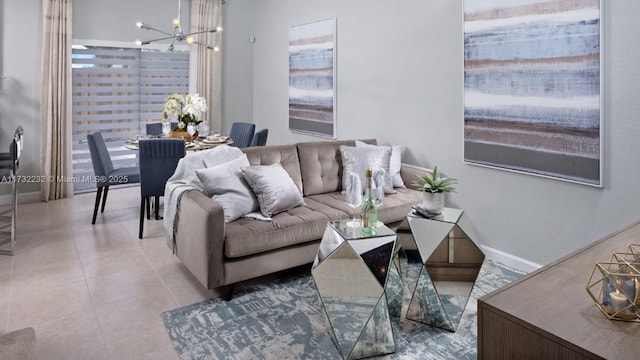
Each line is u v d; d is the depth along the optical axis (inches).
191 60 255.1
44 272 128.0
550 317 51.4
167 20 245.0
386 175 149.4
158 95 249.9
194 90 257.4
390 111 170.9
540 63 118.6
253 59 272.5
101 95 231.8
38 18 205.5
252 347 90.2
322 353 88.4
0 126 201.8
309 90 216.1
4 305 107.3
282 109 243.8
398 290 103.6
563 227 119.3
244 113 275.4
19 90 204.4
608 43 105.7
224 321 100.7
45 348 89.2
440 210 100.0
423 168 155.2
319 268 90.3
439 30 148.0
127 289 117.4
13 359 58.8
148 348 90.0
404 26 161.2
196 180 128.2
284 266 118.2
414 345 91.5
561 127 115.7
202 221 106.3
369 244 87.7
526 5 120.3
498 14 127.4
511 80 126.0
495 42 129.0
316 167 151.3
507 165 129.7
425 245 97.0
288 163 145.6
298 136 231.3
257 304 109.4
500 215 134.9
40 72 208.4
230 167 125.9
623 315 50.4
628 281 51.4
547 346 48.7
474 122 137.7
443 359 86.5
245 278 111.4
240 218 120.0
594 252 70.9
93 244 153.1
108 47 230.1
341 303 87.8
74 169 229.3
